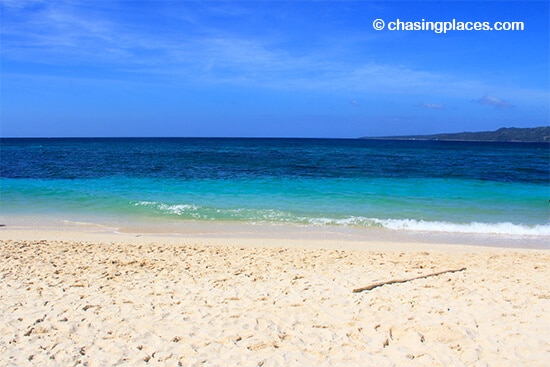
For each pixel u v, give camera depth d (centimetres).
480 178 2616
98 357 511
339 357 511
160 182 2342
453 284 774
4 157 4350
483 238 1301
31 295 712
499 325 580
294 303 675
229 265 929
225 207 1681
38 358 507
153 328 588
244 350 529
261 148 7231
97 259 973
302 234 1316
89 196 1889
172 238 1249
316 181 2414
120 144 9125
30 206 1706
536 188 2206
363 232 1349
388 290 741
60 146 7706
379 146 8838
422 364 493
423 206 1730
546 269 896
